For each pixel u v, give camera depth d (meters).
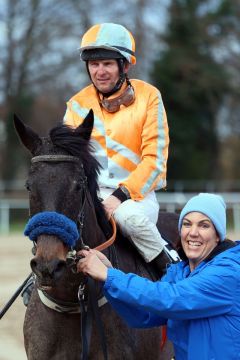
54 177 5.52
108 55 6.90
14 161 45.88
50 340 6.17
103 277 5.63
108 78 6.97
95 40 6.88
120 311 5.89
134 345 6.39
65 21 44.34
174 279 6.02
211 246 5.76
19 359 10.55
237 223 31.20
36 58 45.81
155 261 6.96
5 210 31.33
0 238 27.12
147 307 5.57
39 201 5.46
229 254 5.62
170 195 31.89
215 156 46.44
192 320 5.61
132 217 6.61
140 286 5.58
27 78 46.34
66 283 5.89
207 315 5.52
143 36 44.56
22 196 39.75
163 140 7.00
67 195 5.49
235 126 48.50
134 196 6.75
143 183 6.77
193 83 45.31
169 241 7.60
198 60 46.09
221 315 5.55
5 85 46.12
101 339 5.97
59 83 46.44
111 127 7.06
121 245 6.90
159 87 44.97
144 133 6.99
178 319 5.61
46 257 5.21
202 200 5.74
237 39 48.28
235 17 48.06
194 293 5.49
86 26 43.81
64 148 5.73
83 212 5.81
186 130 44.84
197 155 45.41
